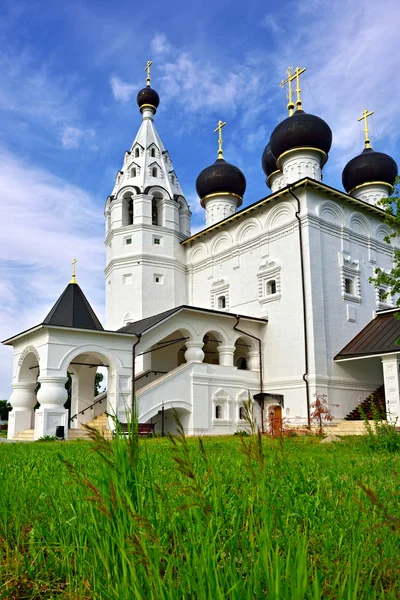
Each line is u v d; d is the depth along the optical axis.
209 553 2.13
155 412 23.30
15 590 2.72
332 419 24.44
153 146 35.59
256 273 29.02
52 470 6.02
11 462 7.54
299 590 1.78
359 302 28.36
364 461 7.84
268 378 27.38
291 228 27.39
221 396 25.55
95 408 26.80
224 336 27.00
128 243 33.34
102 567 2.52
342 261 27.77
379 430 10.94
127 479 2.75
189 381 24.78
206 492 3.59
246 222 30.36
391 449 9.98
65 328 21.97
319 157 30.86
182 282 33.94
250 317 27.47
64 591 2.62
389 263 31.33
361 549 2.54
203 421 24.67
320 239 27.05
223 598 1.89
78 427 25.86
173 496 3.46
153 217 35.16
